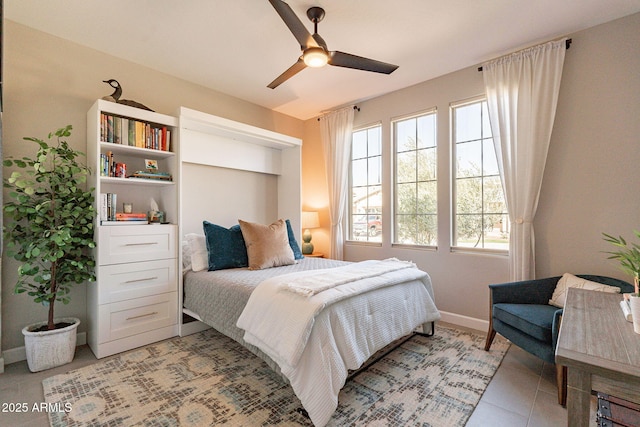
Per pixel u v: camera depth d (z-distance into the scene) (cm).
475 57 286
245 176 388
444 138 322
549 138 252
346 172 404
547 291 237
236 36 251
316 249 448
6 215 212
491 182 299
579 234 244
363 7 215
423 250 339
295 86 349
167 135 286
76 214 220
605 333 106
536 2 211
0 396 180
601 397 109
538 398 180
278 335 166
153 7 215
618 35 229
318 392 153
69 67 255
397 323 217
